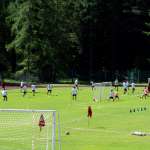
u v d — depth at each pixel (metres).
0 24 191.75
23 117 70.12
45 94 131.50
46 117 69.00
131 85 151.62
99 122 75.88
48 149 53.56
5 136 60.31
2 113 72.56
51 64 183.12
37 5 180.88
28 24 179.38
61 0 186.50
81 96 125.56
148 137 61.91
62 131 66.38
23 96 124.56
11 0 198.25
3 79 179.38
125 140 59.59
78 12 193.62
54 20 183.88
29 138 58.69
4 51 190.50
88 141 58.91
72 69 197.38
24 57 180.88
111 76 197.50
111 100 115.44
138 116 83.62
